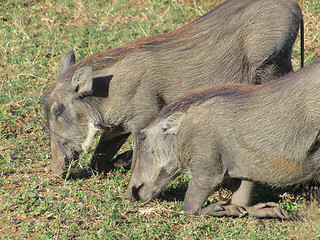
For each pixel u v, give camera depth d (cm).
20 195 2086
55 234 1845
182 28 2278
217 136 1873
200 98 1912
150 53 2178
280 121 1794
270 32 2208
